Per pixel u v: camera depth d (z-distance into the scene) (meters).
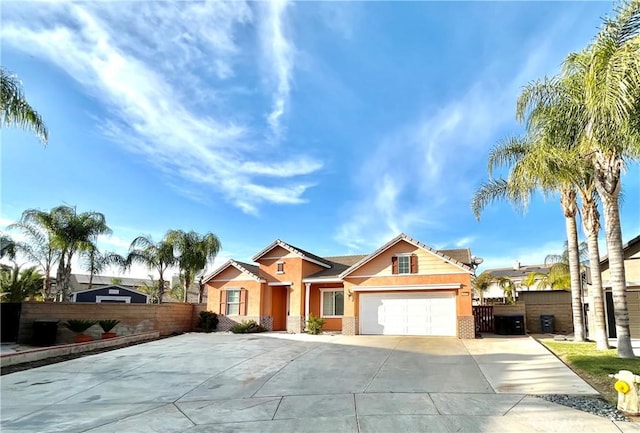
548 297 23.08
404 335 19.91
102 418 7.50
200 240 29.30
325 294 24.23
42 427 7.05
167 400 8.70
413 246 20.39
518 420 6.51
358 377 10.16
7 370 12.06
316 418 7.06
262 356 13.55
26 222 23.58
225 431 6.58
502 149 16.50
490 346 14.88
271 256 24.69
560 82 12.20
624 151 10.91
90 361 13.40
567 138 12.27
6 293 22.88
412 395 8.25
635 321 17.80
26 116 12.55
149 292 39.94
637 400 6.56
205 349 15.37
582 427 6.11
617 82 8.35
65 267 23.39
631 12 9.16
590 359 11.06
